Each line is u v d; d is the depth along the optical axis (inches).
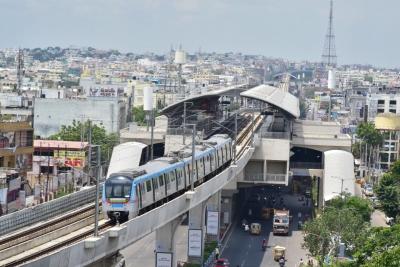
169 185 5260.8
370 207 7583.7
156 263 5310.0
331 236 6264.8
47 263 3324.3
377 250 4298.7
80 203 5088.6
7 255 3619.6
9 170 7534.5
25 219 4357.8
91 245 3668.8
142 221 4394.7
